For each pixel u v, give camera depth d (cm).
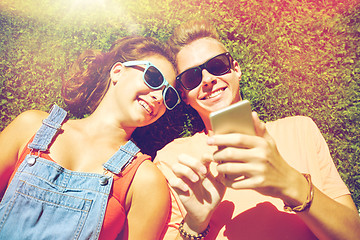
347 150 257
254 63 266
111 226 155
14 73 268
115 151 180
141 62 184
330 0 272
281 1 271
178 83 205
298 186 111
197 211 131
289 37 270
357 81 262
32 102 266
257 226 162
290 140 187
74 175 156
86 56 238
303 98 263
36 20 274
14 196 145
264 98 263
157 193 167
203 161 123
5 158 167
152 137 260
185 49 205
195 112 264
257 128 104
